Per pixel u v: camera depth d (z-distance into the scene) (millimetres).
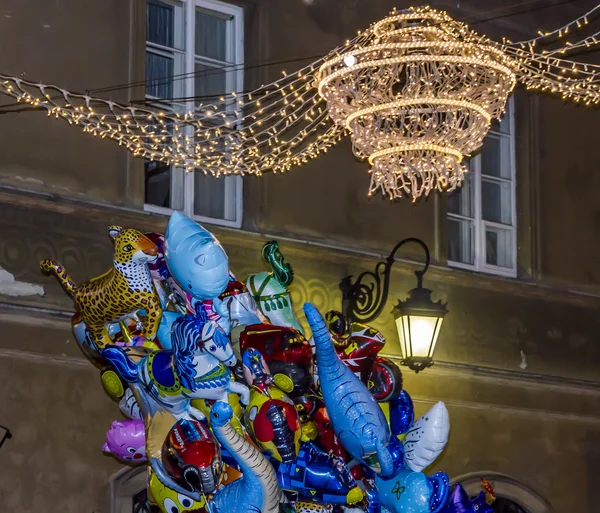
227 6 12375
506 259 13969
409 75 9922
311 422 9172
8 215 10484
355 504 9172
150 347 9109
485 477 12758
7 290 10352
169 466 8734
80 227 10844
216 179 12094
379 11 13164
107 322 9195
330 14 12805
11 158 10586
